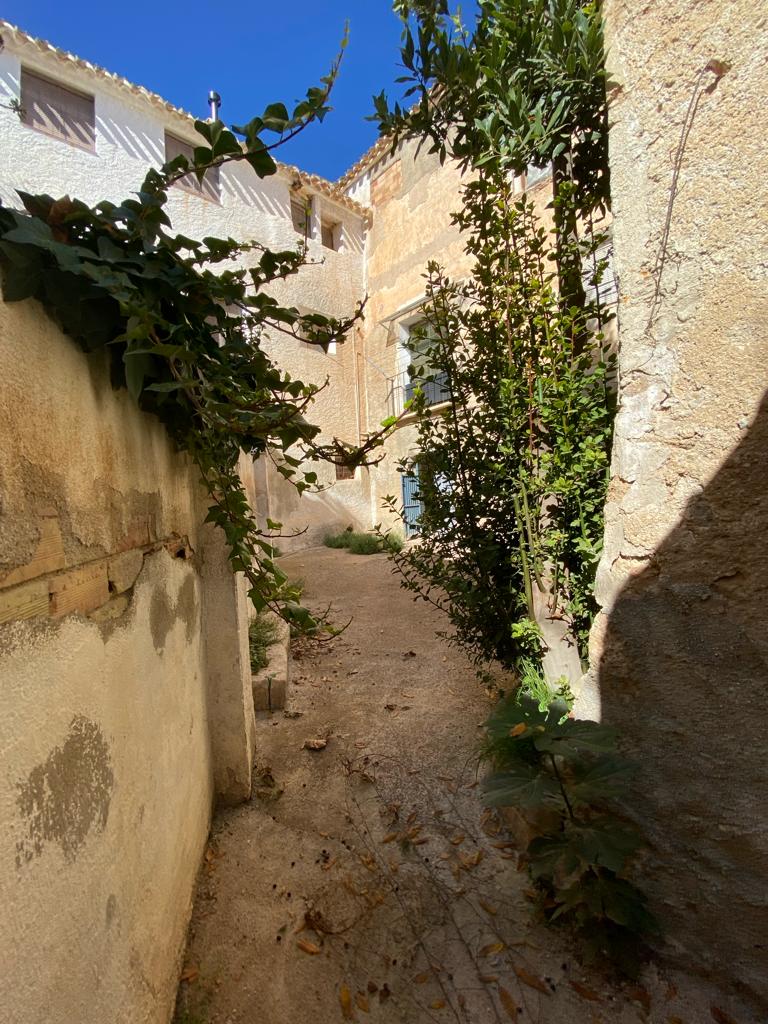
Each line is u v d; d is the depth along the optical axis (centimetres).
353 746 293
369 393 1218
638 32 157
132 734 127
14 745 75
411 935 174
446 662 421
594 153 221
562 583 227
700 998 148
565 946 167
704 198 144
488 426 247
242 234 977
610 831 157
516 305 234
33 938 77
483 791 164
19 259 80
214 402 130
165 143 852
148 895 133
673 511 155
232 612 238
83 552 105
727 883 149
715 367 144
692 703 153
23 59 687
